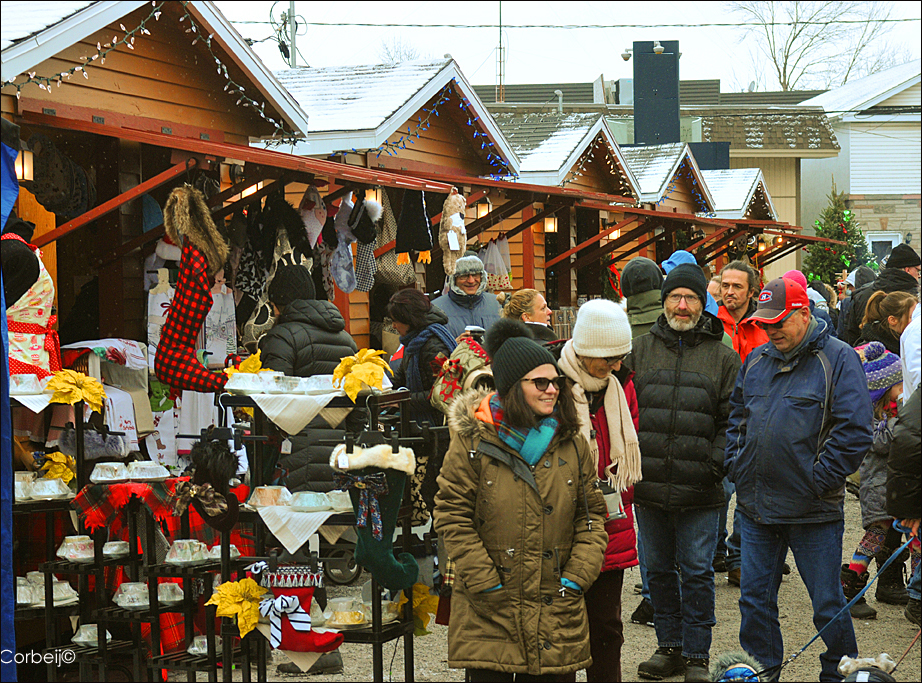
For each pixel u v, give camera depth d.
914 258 8.65
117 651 5.06
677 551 5.01
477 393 4.03
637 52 26.75
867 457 6.23
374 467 4.28
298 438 4.83
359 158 9.95
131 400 6.04
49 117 6.19
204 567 4.84
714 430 5.01
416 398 5.57
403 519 4.70
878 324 6.72
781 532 4.72
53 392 5.21
